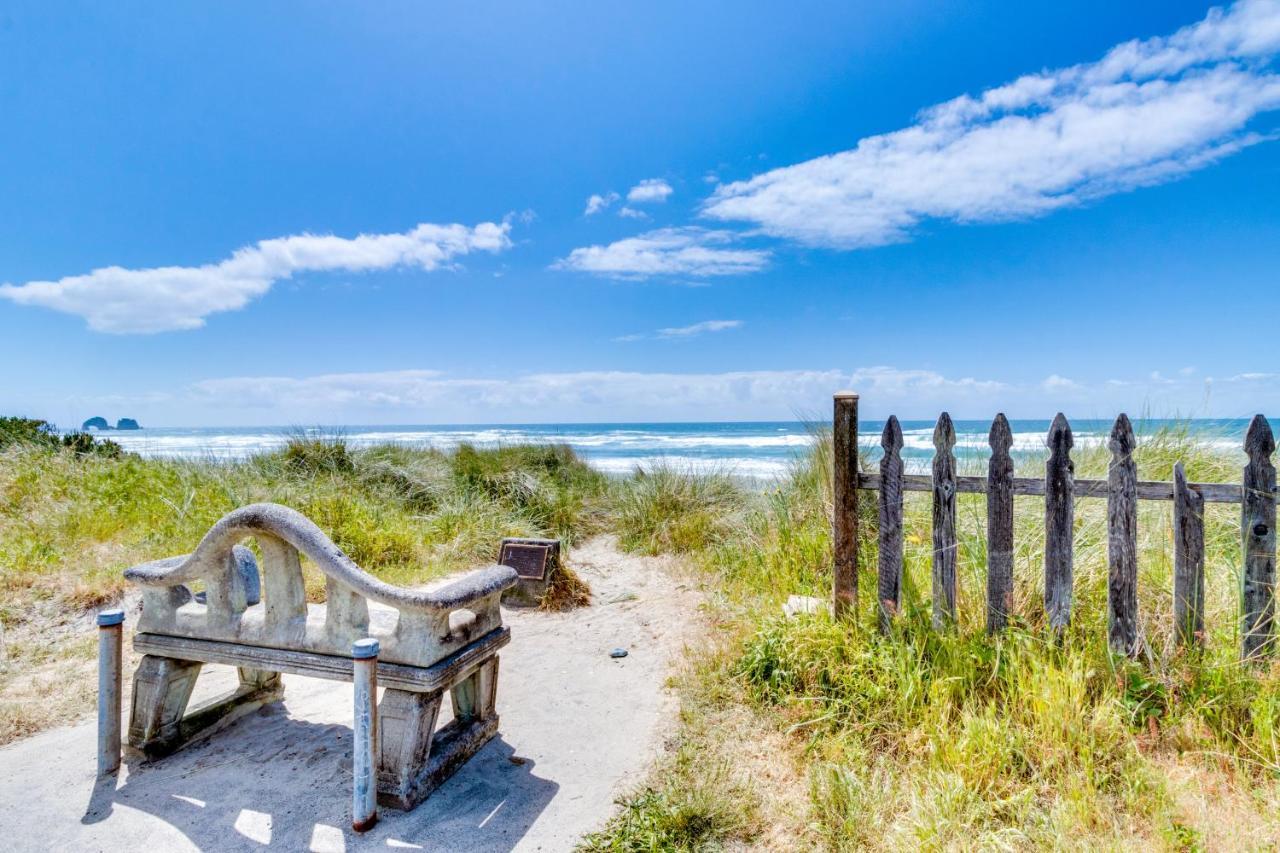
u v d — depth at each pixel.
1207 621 3.76
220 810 2.95
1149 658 3.58
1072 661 3.47
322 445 10.62
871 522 6.16
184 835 2.78
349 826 2.84
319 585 6.29
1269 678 3.32
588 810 3.00
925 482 4.11
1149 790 2.74
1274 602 3.49
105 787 3.14
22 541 6.73
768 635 4.23
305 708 4.02
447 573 7.32
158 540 7.03
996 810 2.71
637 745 3.61
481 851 2.69
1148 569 4.13
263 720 3.86
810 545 6.03
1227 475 5.38
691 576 7.29
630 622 5.93
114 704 3.27
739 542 7.60
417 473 10.30
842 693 3.72
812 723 3.54
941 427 4.04
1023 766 2.95
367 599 3.15
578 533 9.52
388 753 3.00
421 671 2.96
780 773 3.20
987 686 3.54
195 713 3.62
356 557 7.28
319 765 3.33
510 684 4.57
